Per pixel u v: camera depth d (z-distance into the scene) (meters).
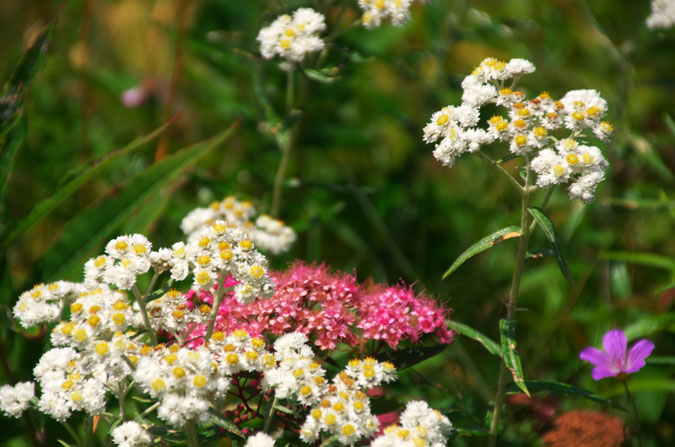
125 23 5.79
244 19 5.48
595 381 3.91
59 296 2.62
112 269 2.43
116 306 2.39
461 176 5.55
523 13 5.88
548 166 2.65
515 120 2.71
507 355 2.78
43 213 3.44
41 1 4.92
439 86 5.52
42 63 3.43
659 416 3.82
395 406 3.34
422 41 5.85
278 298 2.98
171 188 4.42
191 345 2.85
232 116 5.39
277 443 2.95
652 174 4.91
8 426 3.28
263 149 5.39
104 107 5.61
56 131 5.38
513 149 2.68
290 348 2.58
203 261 2.52
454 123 2.77
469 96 2.85
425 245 5.21
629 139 4.75
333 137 5.38
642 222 4.80
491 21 5.31
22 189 4.95
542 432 3.61
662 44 4.98
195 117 5.72
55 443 3.33
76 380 2.42
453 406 3.66
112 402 3.32
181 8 4.87
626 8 5.45
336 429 2.34
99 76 5.63
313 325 2.94
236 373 2.79
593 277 4.66
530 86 5.52
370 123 5.71
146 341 2.92
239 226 4.14
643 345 3.40
